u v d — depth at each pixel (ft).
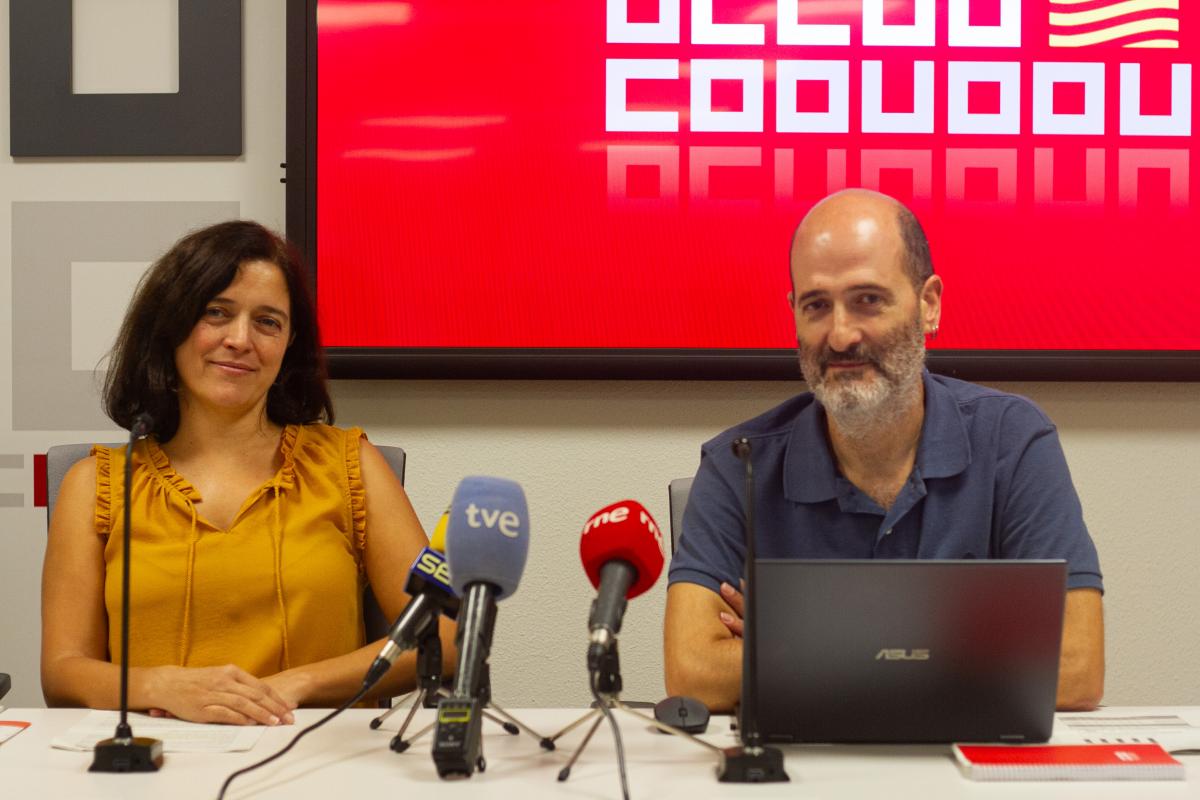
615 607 3.67
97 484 5.87
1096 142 7.93
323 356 6.59
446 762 3.63
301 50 7.80
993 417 5.51
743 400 8.04
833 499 5.39
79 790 3.63
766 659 3.90
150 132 8.08
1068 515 5.25
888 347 5.20
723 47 7.87
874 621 3.86
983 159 7.89
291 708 5.09
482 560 3.73
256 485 6.05
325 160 7.82
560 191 7.87
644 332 7.89
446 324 7.86
